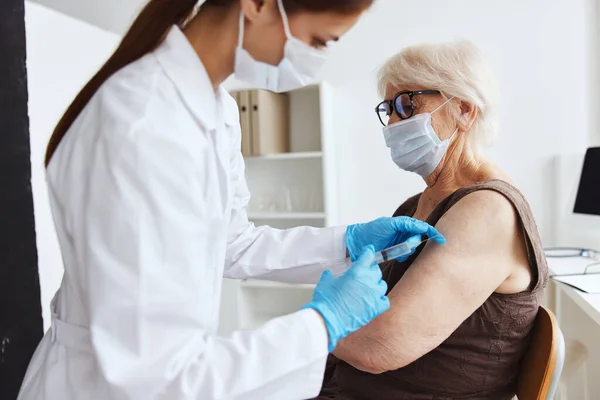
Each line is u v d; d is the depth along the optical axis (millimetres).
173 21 846
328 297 804
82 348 811
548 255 2352
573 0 2492
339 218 2992
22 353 1881
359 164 2928
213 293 815
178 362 671
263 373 686
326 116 2734
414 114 1236
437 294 977
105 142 700
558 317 2203
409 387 1124
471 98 1178
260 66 815
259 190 3148
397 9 2779
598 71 2486
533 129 2596
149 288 663
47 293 2172
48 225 2178
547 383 985
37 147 2123
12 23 1825
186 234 689
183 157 708
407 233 1163
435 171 1284
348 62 2891
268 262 1268
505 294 1051
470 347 1066
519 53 2592
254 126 2705
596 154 2285
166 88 761
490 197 1043
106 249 671
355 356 1000
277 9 752
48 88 2178
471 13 2658
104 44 2531
